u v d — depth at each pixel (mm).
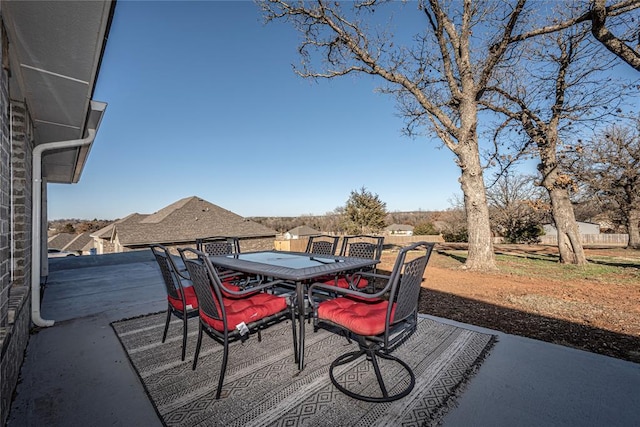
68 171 7316
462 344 2740
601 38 5078
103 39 2330
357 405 1863
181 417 1765
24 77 2871
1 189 1821
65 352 2695
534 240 17938
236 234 18844
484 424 1664
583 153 7898
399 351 2609
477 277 6023
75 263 8789
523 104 8195
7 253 2039
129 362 2480
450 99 7789
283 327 3230
